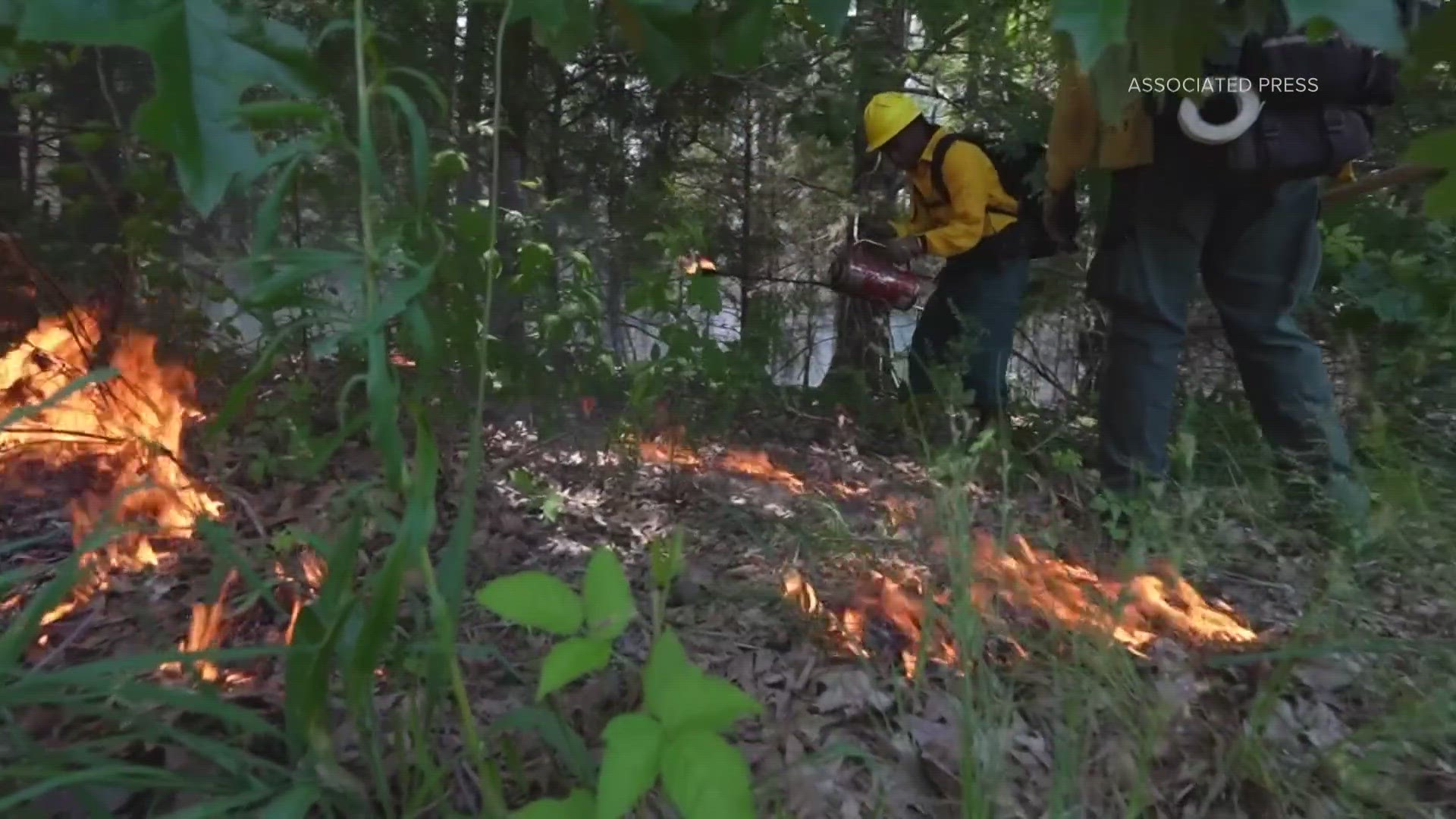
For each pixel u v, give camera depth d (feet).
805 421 13.93
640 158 17.40
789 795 5.23
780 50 15.67
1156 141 9.56
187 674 6.04
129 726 4.95
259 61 3.23
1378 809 5.36
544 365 9.78
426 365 4.13
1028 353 17.87
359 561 7.57
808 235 21.38
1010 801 5.04
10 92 10.16
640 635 6.96
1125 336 9.95
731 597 7.55
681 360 10.71
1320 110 8.87
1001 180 13.00
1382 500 7.92
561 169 16.51
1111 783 5.38
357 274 3.94
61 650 6.25
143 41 2.99
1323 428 9.56
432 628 5.25
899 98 13.56
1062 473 10.74
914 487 10.35
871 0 15.30
